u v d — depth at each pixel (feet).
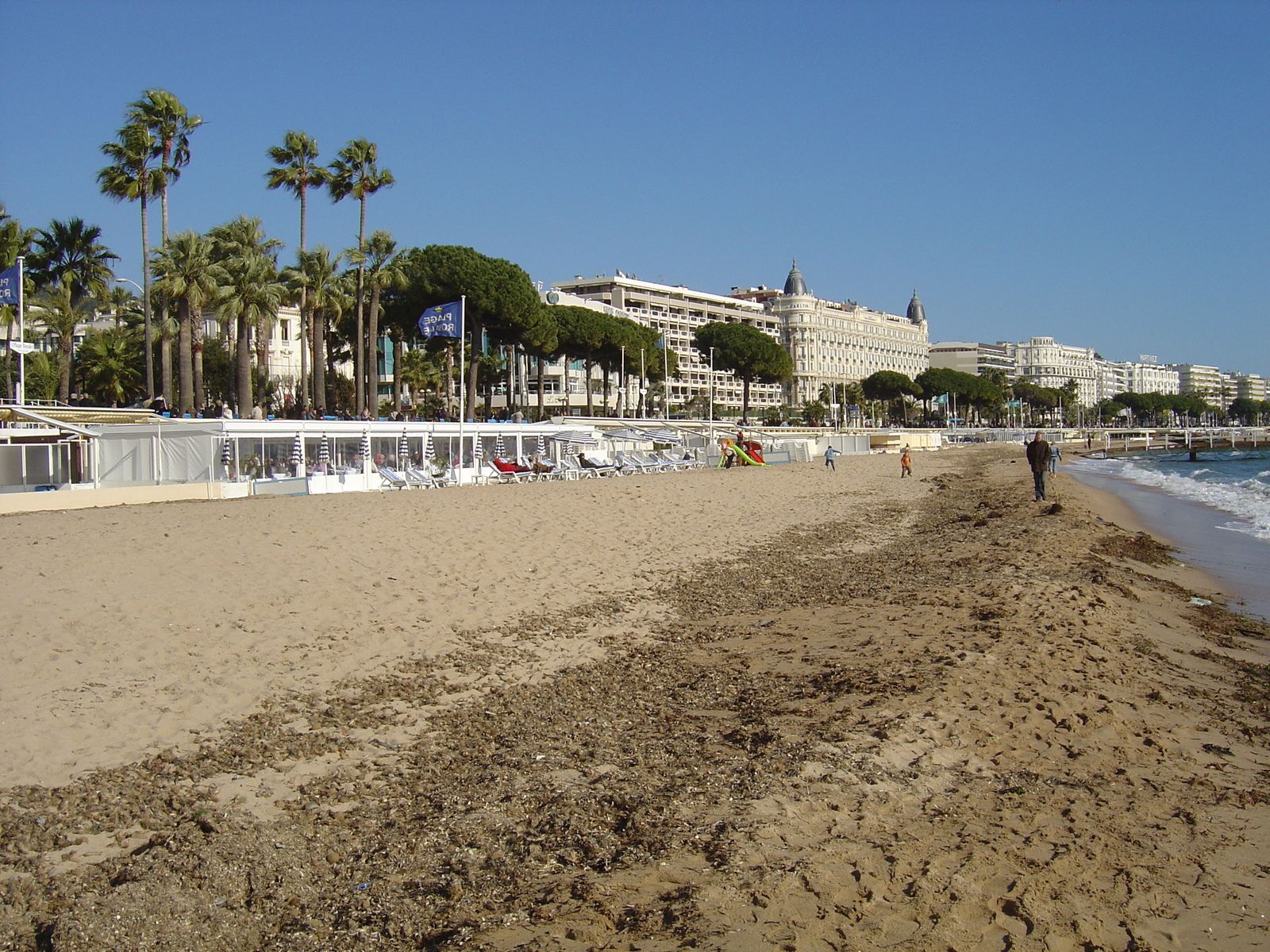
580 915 17.28
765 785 23.27
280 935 17.30
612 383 434.71
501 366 284.41
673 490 115.75
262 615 40.75
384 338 274.36
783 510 100.12
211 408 176.65
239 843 20.24
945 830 21.01
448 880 19.01
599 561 60.54
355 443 124.98
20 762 24.70
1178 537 89.15
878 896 17.99
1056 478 174.09
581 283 516.73
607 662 37.50
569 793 23.24
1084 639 38.55
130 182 144.97
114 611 39.29
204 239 154.61
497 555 59.36
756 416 489.26
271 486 106.63
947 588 51.01
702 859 19.48
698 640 41.60
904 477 165.37
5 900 18.13
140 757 25.57
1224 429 634.43
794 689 32.65
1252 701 33.55
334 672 34.06
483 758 26.40
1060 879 18.85
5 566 46.93
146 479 112.16
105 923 16.92
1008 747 26.30
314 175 177.27
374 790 24.11
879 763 24.73
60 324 160.04
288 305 174.70
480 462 141.18
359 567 51.67
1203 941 16.84
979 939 16.65
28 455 104.63
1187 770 25.67
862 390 541.34
